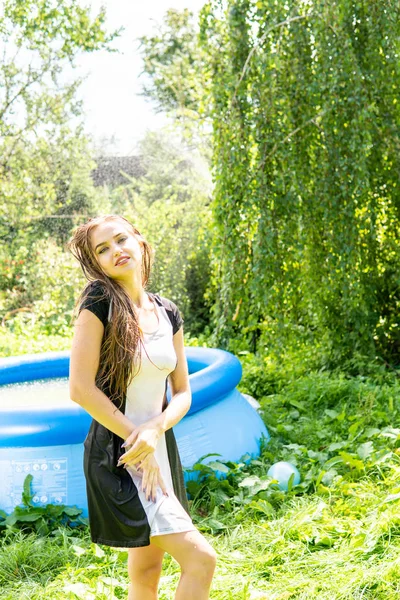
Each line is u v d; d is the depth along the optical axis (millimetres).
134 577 2248
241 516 3295
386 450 3861
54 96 10383
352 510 3281
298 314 5996
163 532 1981
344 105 5324
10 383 5340
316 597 2582
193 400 3713
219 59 5699
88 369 2061
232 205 5566
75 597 2652
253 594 2619
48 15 10031
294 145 5410
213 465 3574
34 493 3320
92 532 2131
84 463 2148
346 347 5926
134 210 9555
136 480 2061
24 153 10250
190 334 8461
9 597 2676
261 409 4910
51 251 9422
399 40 5320
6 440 3352
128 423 2057
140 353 2111
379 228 6184
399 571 2619
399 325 6176
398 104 5625
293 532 3074
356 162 5281
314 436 4402
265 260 5418
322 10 5266
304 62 5445
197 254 8734
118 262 2160
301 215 5492
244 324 6035
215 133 5641
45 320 8898
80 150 10648
